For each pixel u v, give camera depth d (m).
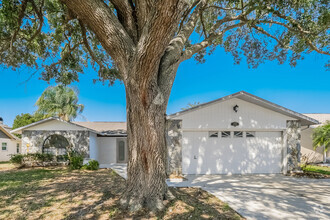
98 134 17.02
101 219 4.22
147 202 4.70
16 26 6.56
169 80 5.21
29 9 7.77
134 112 4.57
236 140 11.10
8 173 11.20
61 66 10.09
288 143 10.98
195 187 7.55
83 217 4.34
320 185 8.26
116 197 5.55
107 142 17.72
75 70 10.43
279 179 9.45
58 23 8.15
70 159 13.40
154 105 4.59
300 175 10.36
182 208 4.80
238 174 10.76
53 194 6.32
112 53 4.76
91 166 12.68
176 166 10.33
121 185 7.32
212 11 9.86
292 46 9.41
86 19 4.59
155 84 4.59
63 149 15.80
